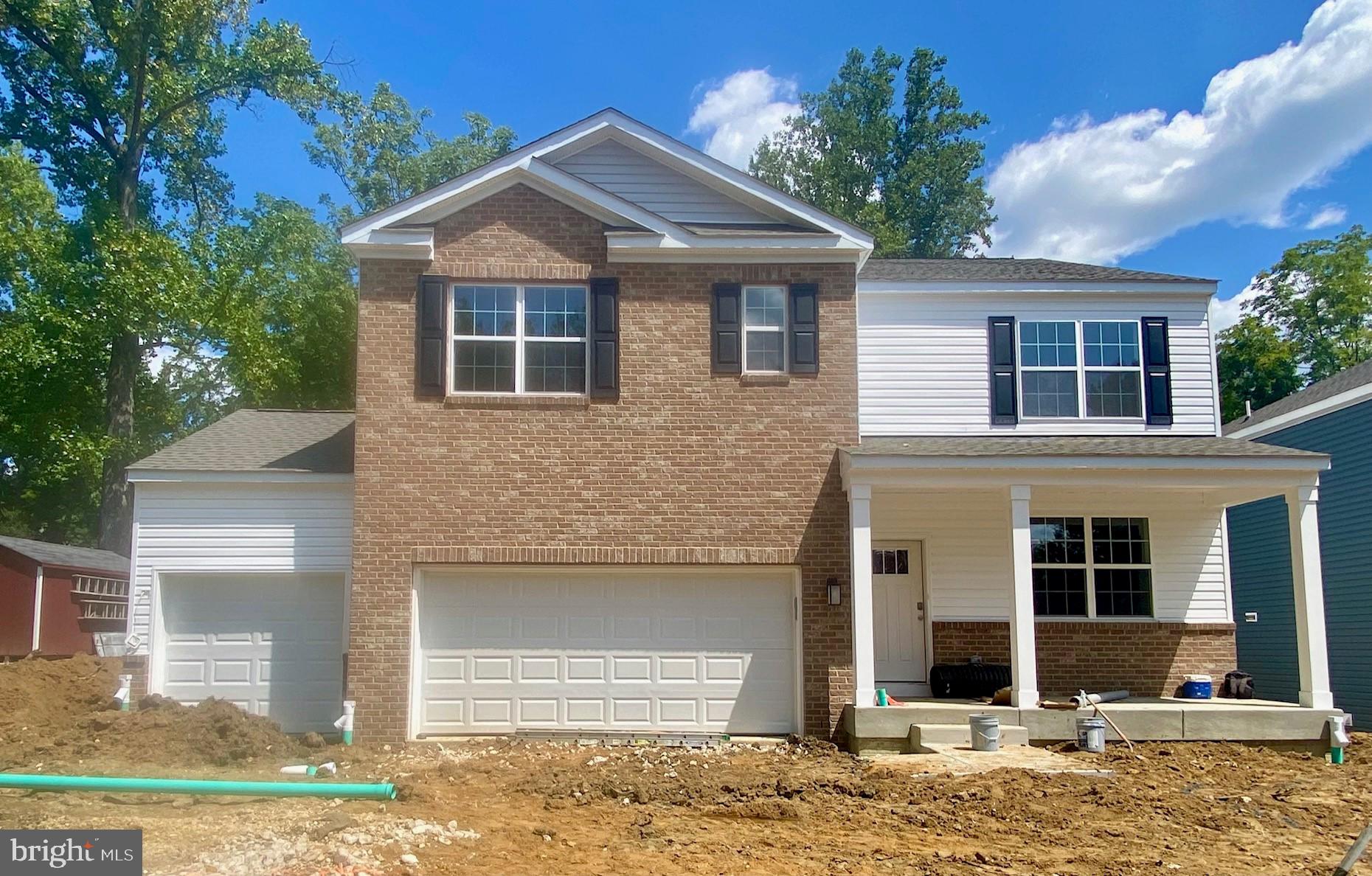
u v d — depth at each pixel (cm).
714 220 1703
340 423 1853
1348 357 3994
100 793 1069
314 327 3444
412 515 1517
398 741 1466
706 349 1574
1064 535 1762
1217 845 938
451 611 1537
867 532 1488
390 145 4106
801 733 1505
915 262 2052
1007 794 1121
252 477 1570
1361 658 1966
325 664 1588
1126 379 1767
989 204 4931
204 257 2911
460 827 941
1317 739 1443
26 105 2980
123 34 2875
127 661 1536
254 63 2998
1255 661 2273
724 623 1555
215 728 1373
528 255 1575
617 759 1352
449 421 1536
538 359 1568
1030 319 1780
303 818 977
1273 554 2211
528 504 1530
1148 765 1298
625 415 1554
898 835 959
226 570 1570
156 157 3200
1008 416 1744
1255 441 2333
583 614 1547
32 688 1547
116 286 2645
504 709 1523
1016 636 1481
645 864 841
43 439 2905
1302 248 4125
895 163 5016
